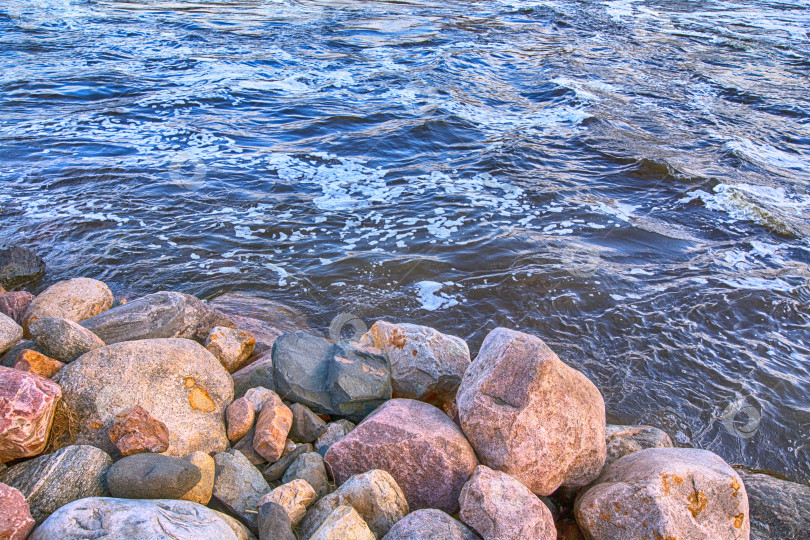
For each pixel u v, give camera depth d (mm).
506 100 12992
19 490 2859
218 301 5711
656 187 8930
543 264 6617
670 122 11938
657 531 2982
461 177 8922
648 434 4250
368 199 8102
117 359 3666
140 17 19047
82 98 11539
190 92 12219
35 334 3889
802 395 4988
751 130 11719
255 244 6848
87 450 3113
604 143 10453
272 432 3521
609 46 18047
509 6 23688
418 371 4375
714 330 5730
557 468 3426
